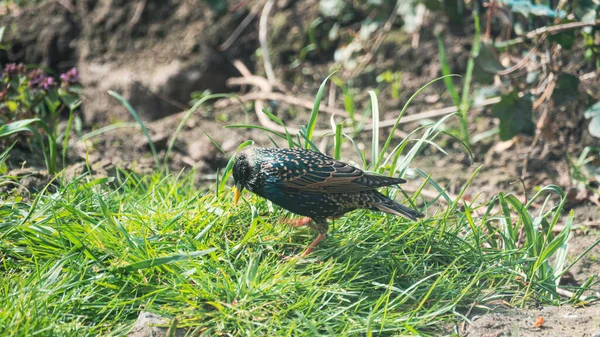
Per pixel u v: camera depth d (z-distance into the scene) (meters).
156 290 7.19
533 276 8.28
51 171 10.52
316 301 7.30
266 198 8.32
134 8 16.42
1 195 9.19
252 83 15.52
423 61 14.66
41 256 7.78
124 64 16.06
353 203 8.05
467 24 14.74
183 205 8.55
